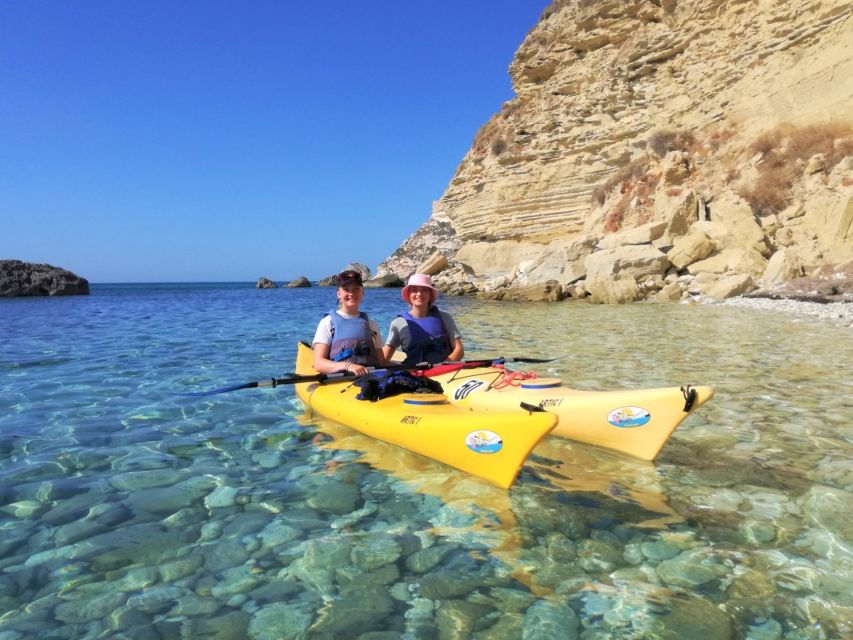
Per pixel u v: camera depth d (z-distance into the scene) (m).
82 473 4.14
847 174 18.77
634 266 21.50
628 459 4.36
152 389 6.92
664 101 28.20
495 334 12.05
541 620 2.44
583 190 31.97
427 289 5.82
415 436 4.36
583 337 11.23
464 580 2.74
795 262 17.95
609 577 2.76
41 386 7.08
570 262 25.20
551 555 2.96
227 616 2.48
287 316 19.06
